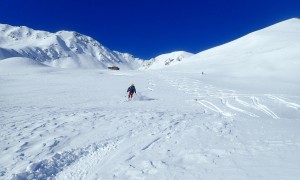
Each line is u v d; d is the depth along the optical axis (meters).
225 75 55.88
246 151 7.76
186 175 6.50
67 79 47.66
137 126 11.86
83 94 27.23
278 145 8.10
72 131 11.23
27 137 10.46
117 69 86.75
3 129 11.66
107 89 31.50
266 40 107.06
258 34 122.75
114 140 10.02
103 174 7.20
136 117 13.75
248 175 6.10
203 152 7.98
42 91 31.06
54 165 7.99
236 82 40.09
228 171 6.44
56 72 71.75
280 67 59.44
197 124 11.77
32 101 22.83
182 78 44.44
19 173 7.18
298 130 10.09
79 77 51.16
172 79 42.84
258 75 55.28
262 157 7.15
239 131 10.23
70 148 9.29
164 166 7.21
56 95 26.75
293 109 17.69
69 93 28.23
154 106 19.25
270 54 71.56
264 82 40.31
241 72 60.50
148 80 42.28
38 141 10.01
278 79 48.91
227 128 10.76
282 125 11.35
